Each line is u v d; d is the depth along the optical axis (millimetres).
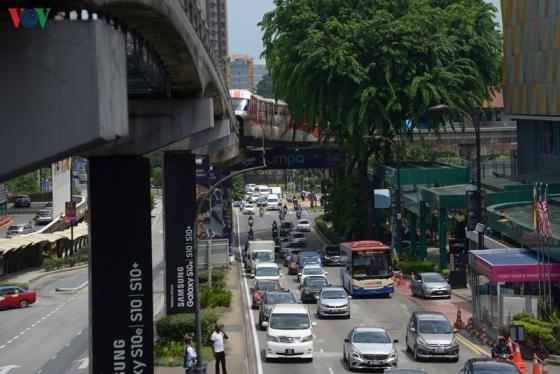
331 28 133500
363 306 86562
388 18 132250
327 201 174750
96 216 45281
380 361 55469
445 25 142375
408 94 129250
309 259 114375
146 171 45781
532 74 119375
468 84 140250
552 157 121500
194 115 49938
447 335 58781
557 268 63969
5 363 66938
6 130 23406
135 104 49344
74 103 23484
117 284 44906
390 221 143375
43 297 109125
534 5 117875
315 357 61500
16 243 132125
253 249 121062
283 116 170000
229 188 149000
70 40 23516
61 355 69375
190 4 41344
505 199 100000
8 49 23438
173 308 70938
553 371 54125
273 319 61344
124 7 28938
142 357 44781
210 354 60531
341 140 139750
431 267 109188
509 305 63906
